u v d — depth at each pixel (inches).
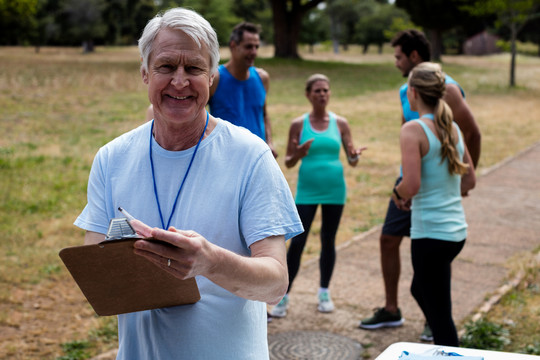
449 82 159.3
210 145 73.4
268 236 70.1
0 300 207.2
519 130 609.3
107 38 2733.8
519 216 306.5
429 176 131.8
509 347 163.3
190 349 71.6
